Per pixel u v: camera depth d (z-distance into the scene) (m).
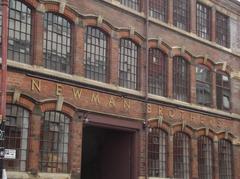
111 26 23.03
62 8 20.70
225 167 29.70
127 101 23.44
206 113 28.55
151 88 25.09
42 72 19.59
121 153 24.09
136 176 23.56
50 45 20.38
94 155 24.97
